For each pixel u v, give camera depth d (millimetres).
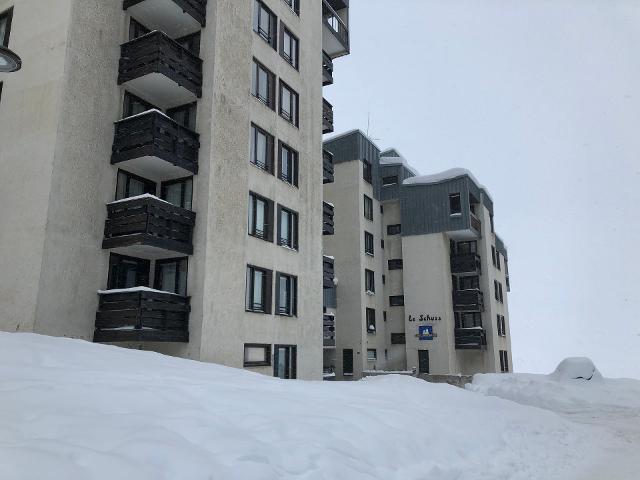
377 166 37094
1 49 9125
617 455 9391
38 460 3670
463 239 35875
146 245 13680
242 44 17516
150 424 5039
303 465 5051
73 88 13828
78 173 13742
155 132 14227
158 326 13500
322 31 25328
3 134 14297
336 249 33438
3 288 13047
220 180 15617
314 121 22125
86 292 13570
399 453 6473
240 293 15844
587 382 21672
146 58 14820
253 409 6539
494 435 9164
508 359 39625
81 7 14336
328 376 24312
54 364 7535
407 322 33656
